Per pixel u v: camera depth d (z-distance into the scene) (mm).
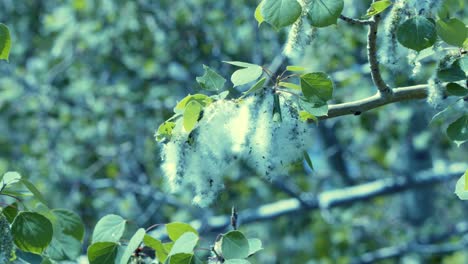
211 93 6547
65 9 8898
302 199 7102
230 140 2514
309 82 2463
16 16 10180
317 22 2322
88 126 8914
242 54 8539
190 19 8688
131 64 9070
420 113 8273
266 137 2451
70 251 2857
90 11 8773
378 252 8273
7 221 2561
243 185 7926
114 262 2623
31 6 10250
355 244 8977
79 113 9016
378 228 9234
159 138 2602
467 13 5340
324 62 7703
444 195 10258
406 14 2492
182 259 2438
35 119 8961
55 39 9445
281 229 8977
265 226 9102
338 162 9445
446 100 2805
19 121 9008
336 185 9406
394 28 2504
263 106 2461
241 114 2465
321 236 8820
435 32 2420
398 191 7184
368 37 2668
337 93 7629
